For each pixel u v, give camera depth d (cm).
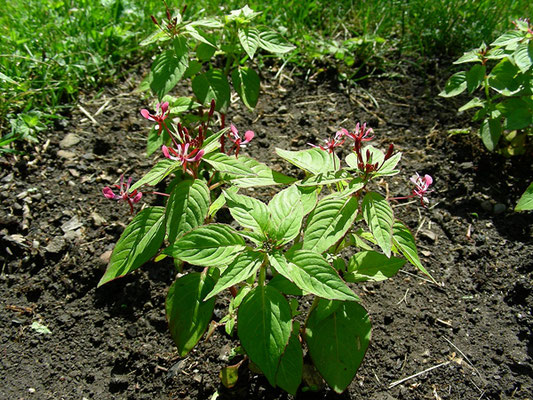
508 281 50
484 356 44
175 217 35
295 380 34
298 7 80
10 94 62
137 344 45
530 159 61
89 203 56
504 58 56
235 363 43
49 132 62
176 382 42
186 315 35
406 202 58
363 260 38
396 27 81
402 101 70
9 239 51
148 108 67
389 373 43
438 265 51
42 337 45
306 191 38
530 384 42
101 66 70
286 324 32
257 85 54
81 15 74
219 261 33
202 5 79
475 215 56
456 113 68
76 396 41
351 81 72
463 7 80
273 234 34
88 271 49
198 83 51
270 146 63
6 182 56
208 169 51
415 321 47
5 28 72
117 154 61
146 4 79
